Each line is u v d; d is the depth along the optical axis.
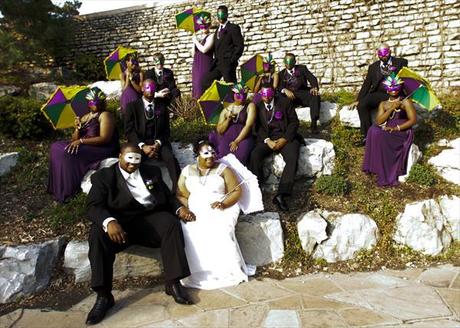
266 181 5.62
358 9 9.98
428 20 9.31
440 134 6.49
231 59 6.92
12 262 4.15
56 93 5.21
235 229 4.75
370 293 3.94
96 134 5.19
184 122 6.95
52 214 4.86
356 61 9.98
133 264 4.38
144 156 5.11
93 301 3.97
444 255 4.85
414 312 3.52
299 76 6.99
